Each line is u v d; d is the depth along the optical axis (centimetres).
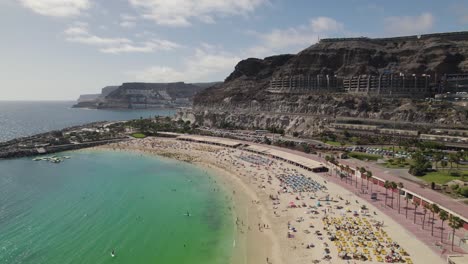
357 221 10344
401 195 12431
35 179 16525
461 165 15475
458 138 19200
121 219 11606
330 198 12475
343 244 8969
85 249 9512
